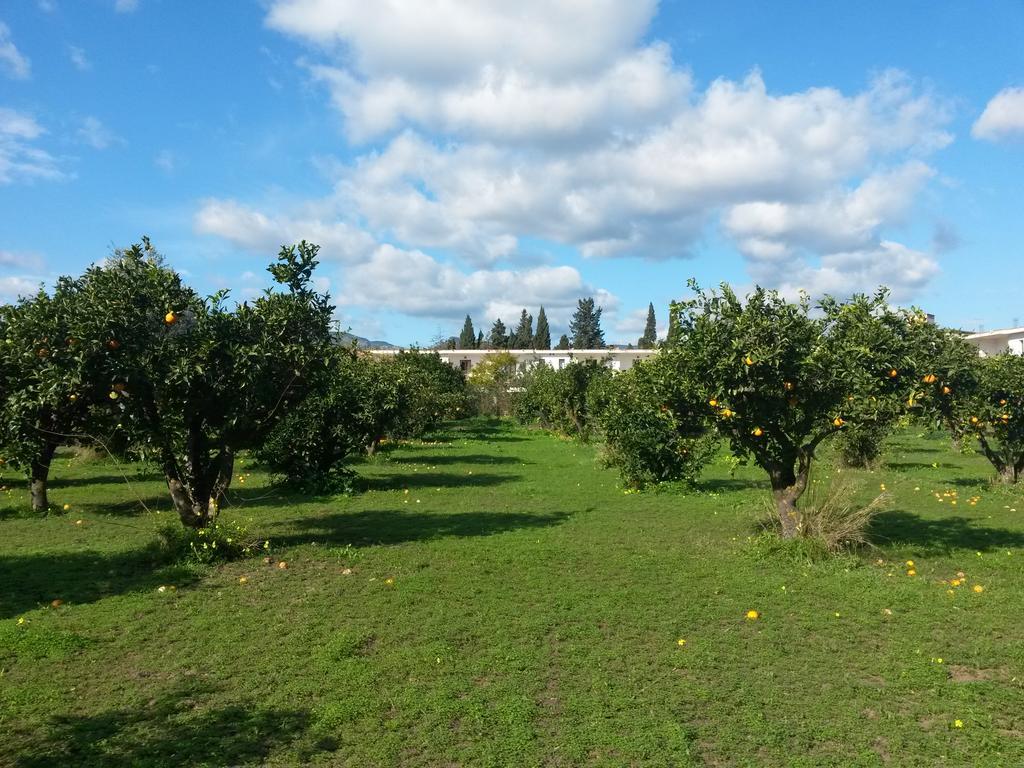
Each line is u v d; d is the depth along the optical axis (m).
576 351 65.81
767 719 5.00
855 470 19.53
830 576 8.54
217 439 9.93
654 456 16.16
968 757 4.53
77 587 8.05
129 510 13.57
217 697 5.31
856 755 4.55
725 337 9.05
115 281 9.15
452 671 5.74
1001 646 6.37
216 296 9.40
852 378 8.85
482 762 4.44
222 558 9.14
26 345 8.81
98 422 9.75
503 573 8.67
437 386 33.34
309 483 15.65
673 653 6.14
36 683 5.52
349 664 5.86
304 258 9.95
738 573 8.68
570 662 5.95
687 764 4.42
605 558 9.45
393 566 8.97
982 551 9.98
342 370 16.39
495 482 17.77
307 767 4.38
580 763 4.45
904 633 6.67
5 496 15.22
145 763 4.38
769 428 9.48
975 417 15.10
